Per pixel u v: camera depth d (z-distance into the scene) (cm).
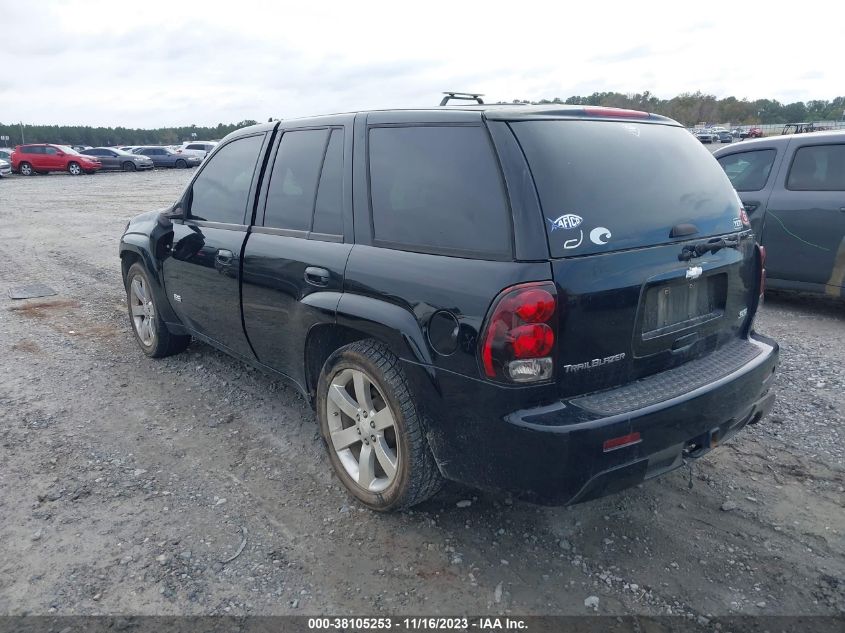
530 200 250
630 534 310
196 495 346
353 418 326
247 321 396
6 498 342
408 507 318
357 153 324
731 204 323
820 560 289
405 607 266
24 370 526
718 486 347
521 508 332
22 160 3488
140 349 575
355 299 304
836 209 613
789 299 723
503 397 249
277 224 372
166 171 3859
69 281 878
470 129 276
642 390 270
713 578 280
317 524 320
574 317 247
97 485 354
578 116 291
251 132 417
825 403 439
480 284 252
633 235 267
